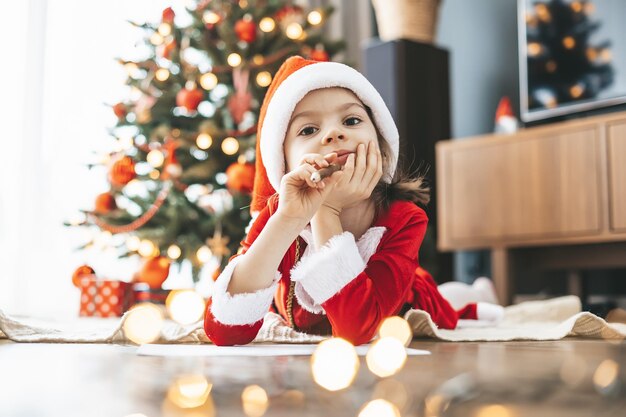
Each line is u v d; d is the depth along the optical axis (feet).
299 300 3.63
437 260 10.04
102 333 3.80
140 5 10.78
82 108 10.34
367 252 3.46
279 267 3.69
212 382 1.92
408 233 3.51
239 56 8.80
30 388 1.82
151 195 8.95
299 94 3.47
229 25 9.14
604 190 8.46
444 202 9.87
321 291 3.24
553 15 9.84
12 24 9.97
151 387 1.84
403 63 10.09
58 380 1.98
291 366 2.35
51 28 10.23
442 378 2.00
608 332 3.90
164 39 9.27
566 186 8.79
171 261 8.63
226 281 3.24
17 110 9.91
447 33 11.94
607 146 8.47
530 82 10.05
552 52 9.84
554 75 9.82
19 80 9.95
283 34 9.17
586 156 8.64
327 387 1.78
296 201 3.13
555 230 8.84
